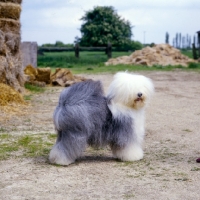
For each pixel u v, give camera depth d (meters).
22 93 15.55
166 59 33.03
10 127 10.53
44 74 18.80
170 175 7.04
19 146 8.85
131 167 7.44
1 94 12.99
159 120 11.58
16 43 15.38
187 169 7.36
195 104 14.20
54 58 36.62
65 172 7.19
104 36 50.03
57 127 7.33
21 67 15.93
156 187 6.50
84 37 50.25
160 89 18.11
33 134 9.84
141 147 8.37
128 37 51.81
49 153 8.15
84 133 7.26
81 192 6.31
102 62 35.59
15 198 6.11
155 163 7.69
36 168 7.41
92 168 7.39
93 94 7.41
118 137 7.44
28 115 11.95
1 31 14.23
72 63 35.75
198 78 22.88
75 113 7.15
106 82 20.11
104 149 8.59
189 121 11.46
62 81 18.92
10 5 15.07
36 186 6.58
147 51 33.84
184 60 33.66
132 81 7.39
